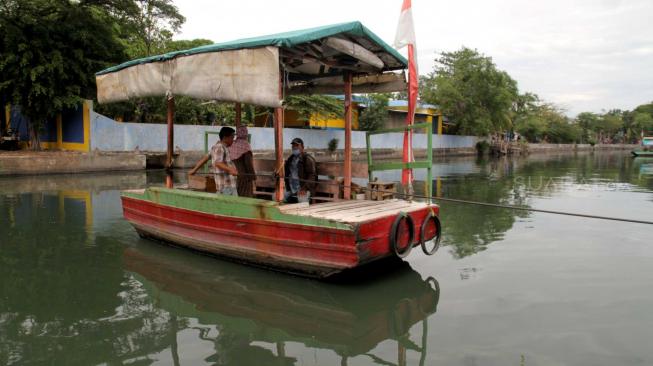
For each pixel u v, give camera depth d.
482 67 38.59
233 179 7.07
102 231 8.92
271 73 5.44
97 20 20.39
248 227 6.32
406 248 6.20
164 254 7.40
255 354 4.34
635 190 16.09
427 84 40.38
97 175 18.67
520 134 58.34
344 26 6.06
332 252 5.57
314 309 5.35
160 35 24.02
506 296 5.68
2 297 5.65
